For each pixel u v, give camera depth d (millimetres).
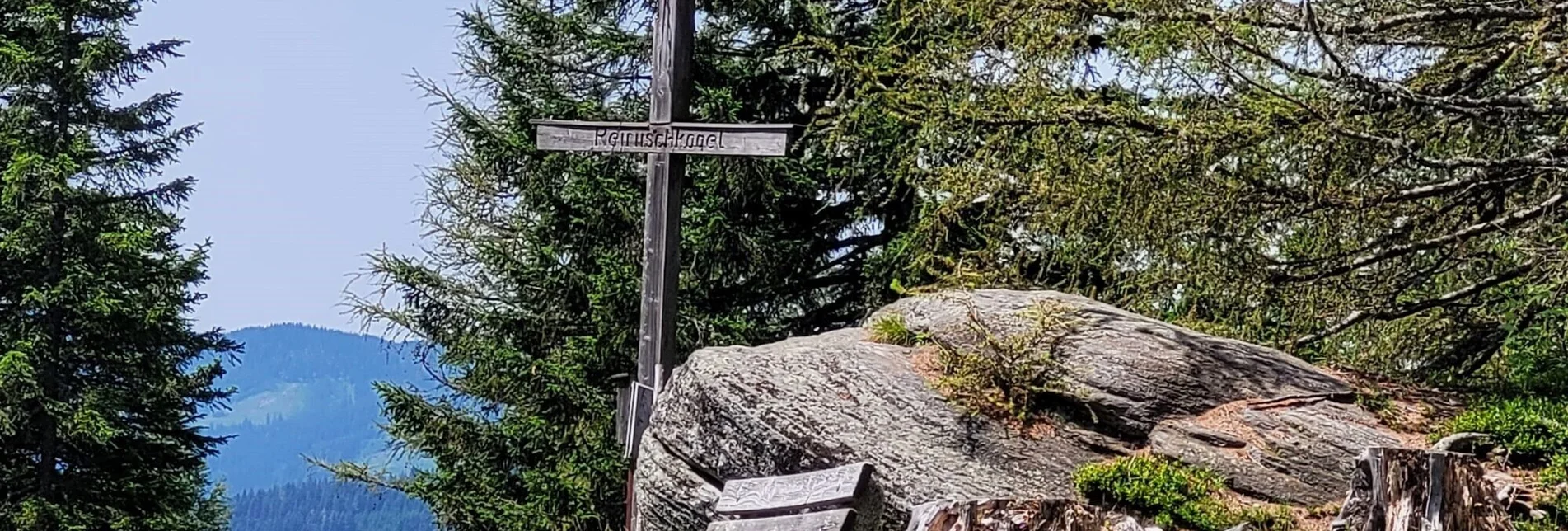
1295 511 7117
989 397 7715
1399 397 8234
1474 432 7484
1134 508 7117
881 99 12602
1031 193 10609
